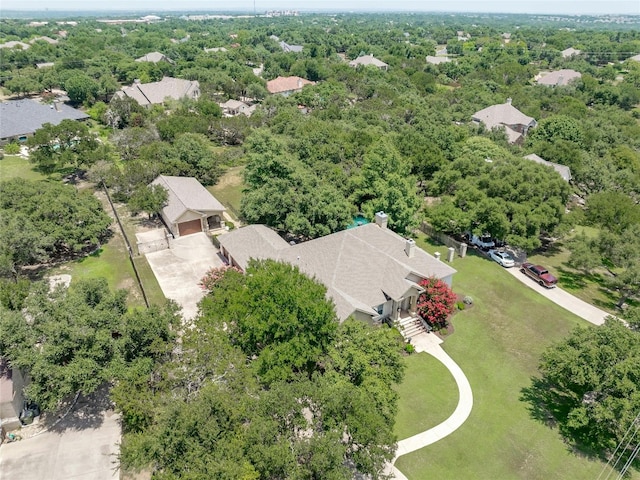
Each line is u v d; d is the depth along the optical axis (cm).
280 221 4397
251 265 2917
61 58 13225
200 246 4547
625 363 2316
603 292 3962
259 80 11419
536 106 9525
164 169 5591
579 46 18388
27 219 3919
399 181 4594
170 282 3900
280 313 2419
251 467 1705
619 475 2284
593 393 2595
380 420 1983
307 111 9375
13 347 2344
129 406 2134
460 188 4791
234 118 7638
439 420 2608
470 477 2275
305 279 2697
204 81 11344
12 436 2389
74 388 2303
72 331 2317
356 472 2227
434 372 2981
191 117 7488
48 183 4709
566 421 2608
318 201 4316
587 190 5991
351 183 4931
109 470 2225
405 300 3484
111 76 11338
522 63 16050
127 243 4434
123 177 5284
